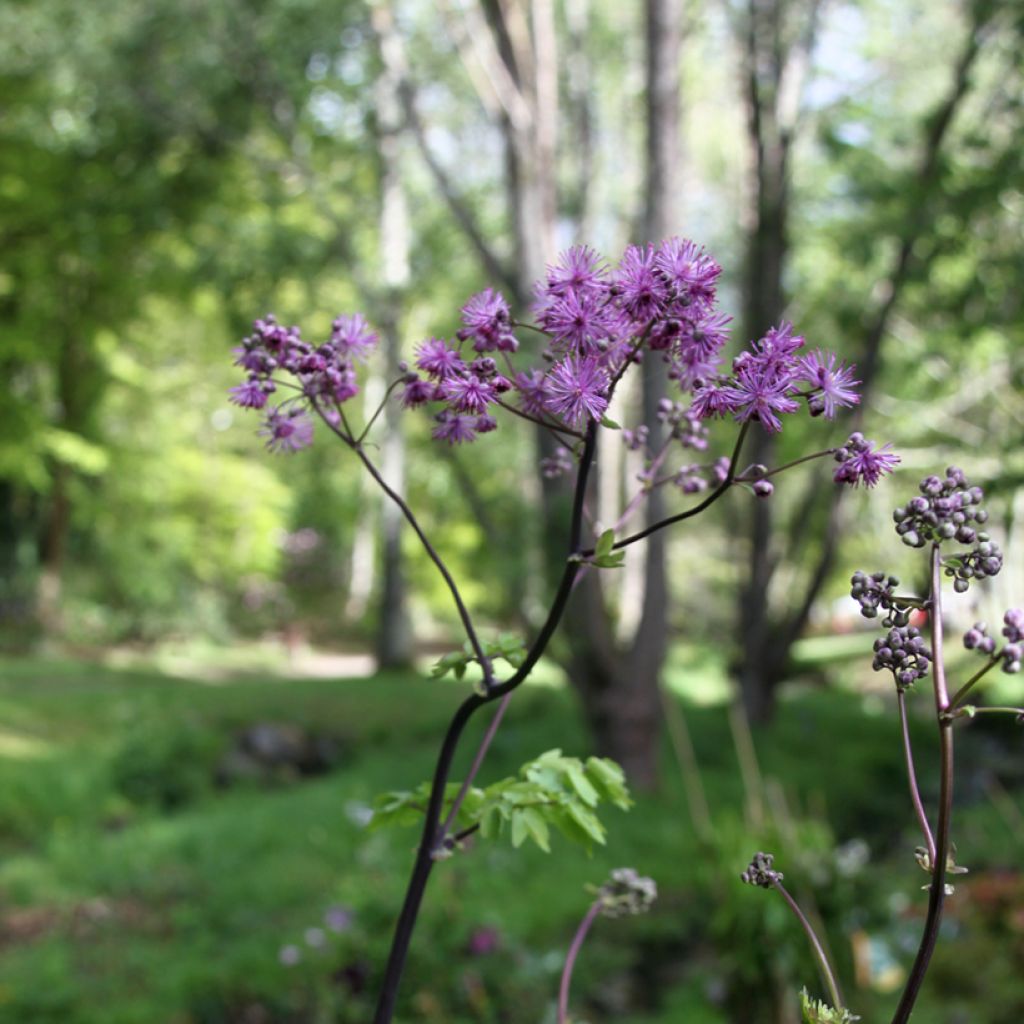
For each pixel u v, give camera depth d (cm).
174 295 1683
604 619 1047
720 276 103
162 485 2322
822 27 1271
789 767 1124
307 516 3145
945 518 94
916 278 989
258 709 1477
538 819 130
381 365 1365
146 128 1278
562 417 107
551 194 1042
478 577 1803
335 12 1180
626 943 664
